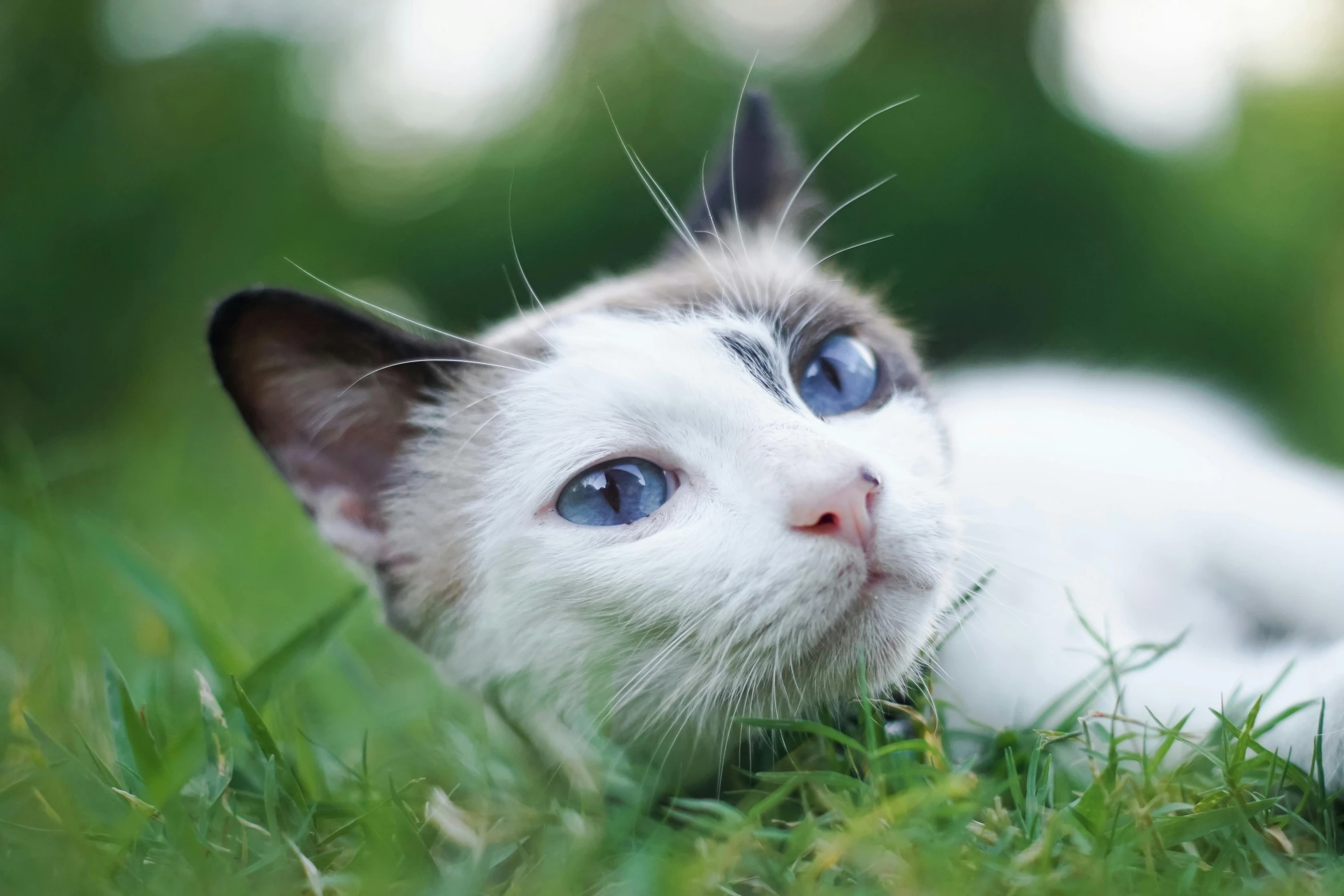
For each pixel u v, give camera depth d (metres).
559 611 0.36
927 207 1.05
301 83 1.02
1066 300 1.06
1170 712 0.37
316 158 1.07
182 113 0.92
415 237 1.24
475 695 0.39
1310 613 0.42
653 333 0.38
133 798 0.34
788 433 0.36
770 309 0.39
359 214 1.19
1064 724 0.35
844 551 0.35
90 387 0.86
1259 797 0.33
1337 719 0.34
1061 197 1.05
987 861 0.32
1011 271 1.06
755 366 0.37
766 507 0.35
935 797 0.32
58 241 0.86
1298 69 1.12
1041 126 1.07
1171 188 1.07
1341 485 0.46
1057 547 0.41
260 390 0.39
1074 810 0.33
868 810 0.33
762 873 0.32
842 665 0.35
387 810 0.34
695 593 0.35
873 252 1.05
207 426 0.76
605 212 1.18
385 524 0.40
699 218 0.44
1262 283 1.06
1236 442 0.48
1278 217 1.09
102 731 0.38
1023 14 1.09
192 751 0.35
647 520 0.36
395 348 0.39
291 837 0.34
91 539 0.44
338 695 0.43
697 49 1.19
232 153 0.94
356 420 0.39
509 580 0.37
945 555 0.36
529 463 0.37
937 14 1.11
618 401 0.36
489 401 0.39
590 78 1.23
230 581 0.50
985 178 1.05
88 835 0.33
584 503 0.36
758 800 0.35
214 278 0.89
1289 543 0.43
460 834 0.34
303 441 0.39
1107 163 1.06
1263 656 0.39
